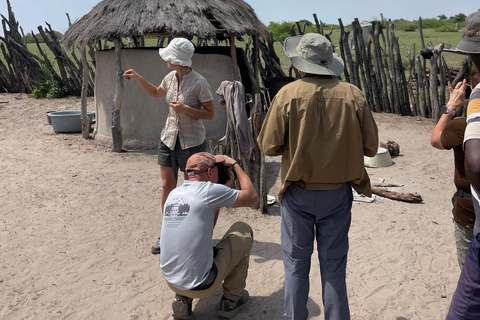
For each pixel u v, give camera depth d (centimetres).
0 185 600
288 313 279
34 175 645
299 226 267
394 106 1094
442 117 285
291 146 255
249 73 952
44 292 358
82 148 799
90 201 547
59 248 429
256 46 928
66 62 1391
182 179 629
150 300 348
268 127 260
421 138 858
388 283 364
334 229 266
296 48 264
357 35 1099
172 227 289
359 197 548
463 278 208
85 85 857
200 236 285
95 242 441
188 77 395
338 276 269
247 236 320
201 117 397
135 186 601
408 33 4706
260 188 504
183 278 286
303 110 248
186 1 778
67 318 326
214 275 291
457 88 284
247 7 888
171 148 406
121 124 800
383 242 435
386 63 1081
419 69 1028
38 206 530
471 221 279
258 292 356
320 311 331
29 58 1428
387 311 328
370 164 683
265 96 1065
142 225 482
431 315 322
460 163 271
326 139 250
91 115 931
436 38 3509
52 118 903
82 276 381
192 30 731
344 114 248
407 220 485
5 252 420
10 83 1457
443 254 410
